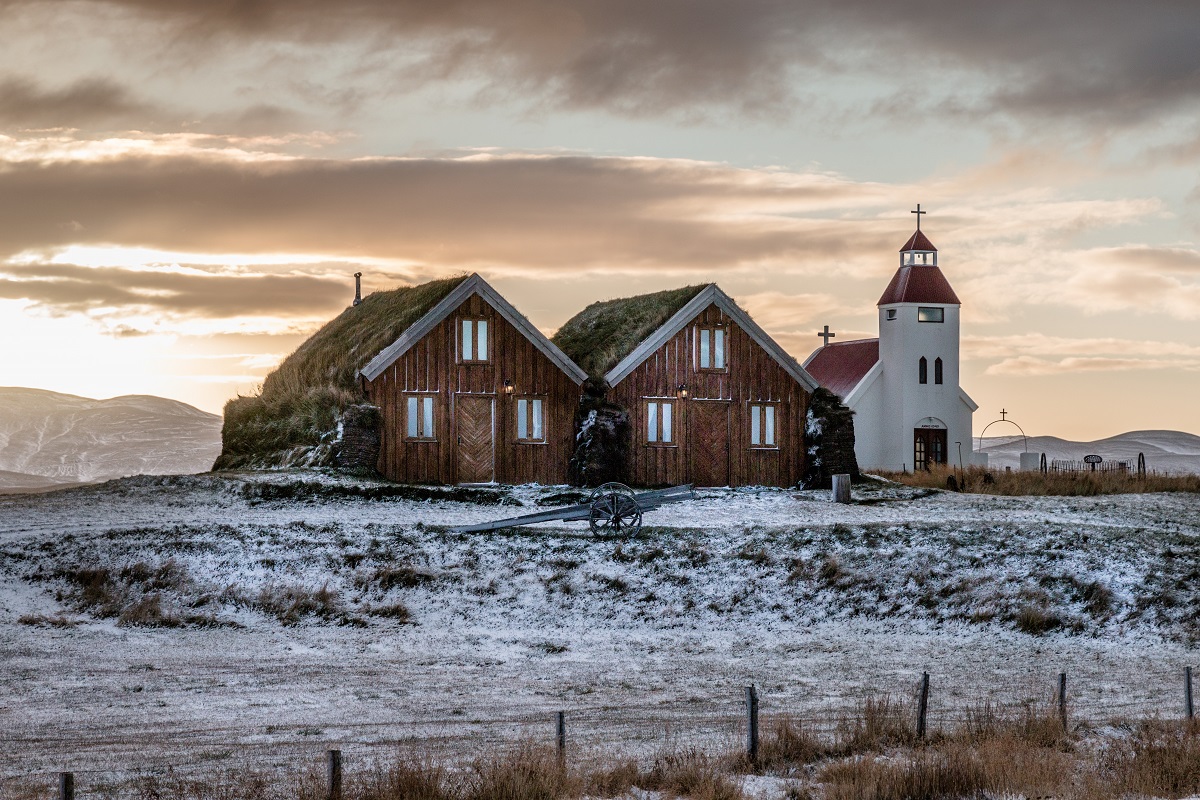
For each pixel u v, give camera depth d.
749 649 31.48
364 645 30.59
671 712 24.52
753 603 35.41
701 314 53.25
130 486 45.28
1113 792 18.06
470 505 44.94
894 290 79.31
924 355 78.69
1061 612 34.47
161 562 34.56
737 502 48.00
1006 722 22.50
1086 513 46.38
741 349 53.72
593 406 50.69
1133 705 25.64
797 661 30.19
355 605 33.75
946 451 78.94
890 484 54.00
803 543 39.06
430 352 49.31
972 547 38.56
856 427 78.38
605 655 30.45
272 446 51.91
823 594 36.00
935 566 37.31
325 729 22.55
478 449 49.75
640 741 21.73
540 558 37.31
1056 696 26.50
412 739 21.80
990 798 17.70
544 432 50.72
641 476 51.59
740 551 38.47
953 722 23.36
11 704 23.95
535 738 21.94
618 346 53.41
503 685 26.95
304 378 53.78
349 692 25.83
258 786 17.80
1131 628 33.53
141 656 28.45
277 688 25.98
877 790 17.72
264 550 36.12
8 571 33.59
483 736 22.11
